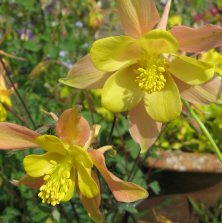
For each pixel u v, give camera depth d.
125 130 0.20
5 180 0.18
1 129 0.11
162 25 0.11
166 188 0.23
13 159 0.18
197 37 0.11
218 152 0.12
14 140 0.11
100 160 0.11
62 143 0.11
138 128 0.12
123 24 0.11
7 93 0.16
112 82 0.11
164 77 0.12
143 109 0.12
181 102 0.12
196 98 0.12
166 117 0.12
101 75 0.12
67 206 0.18
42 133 0.11
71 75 0.11
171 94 0.12
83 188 0.11
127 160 0.19
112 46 0.11
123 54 0.11
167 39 0.11
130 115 0.12
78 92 0.20
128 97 0.12
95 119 0.19
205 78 0.11
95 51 0.11
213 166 0.22
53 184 0.11
